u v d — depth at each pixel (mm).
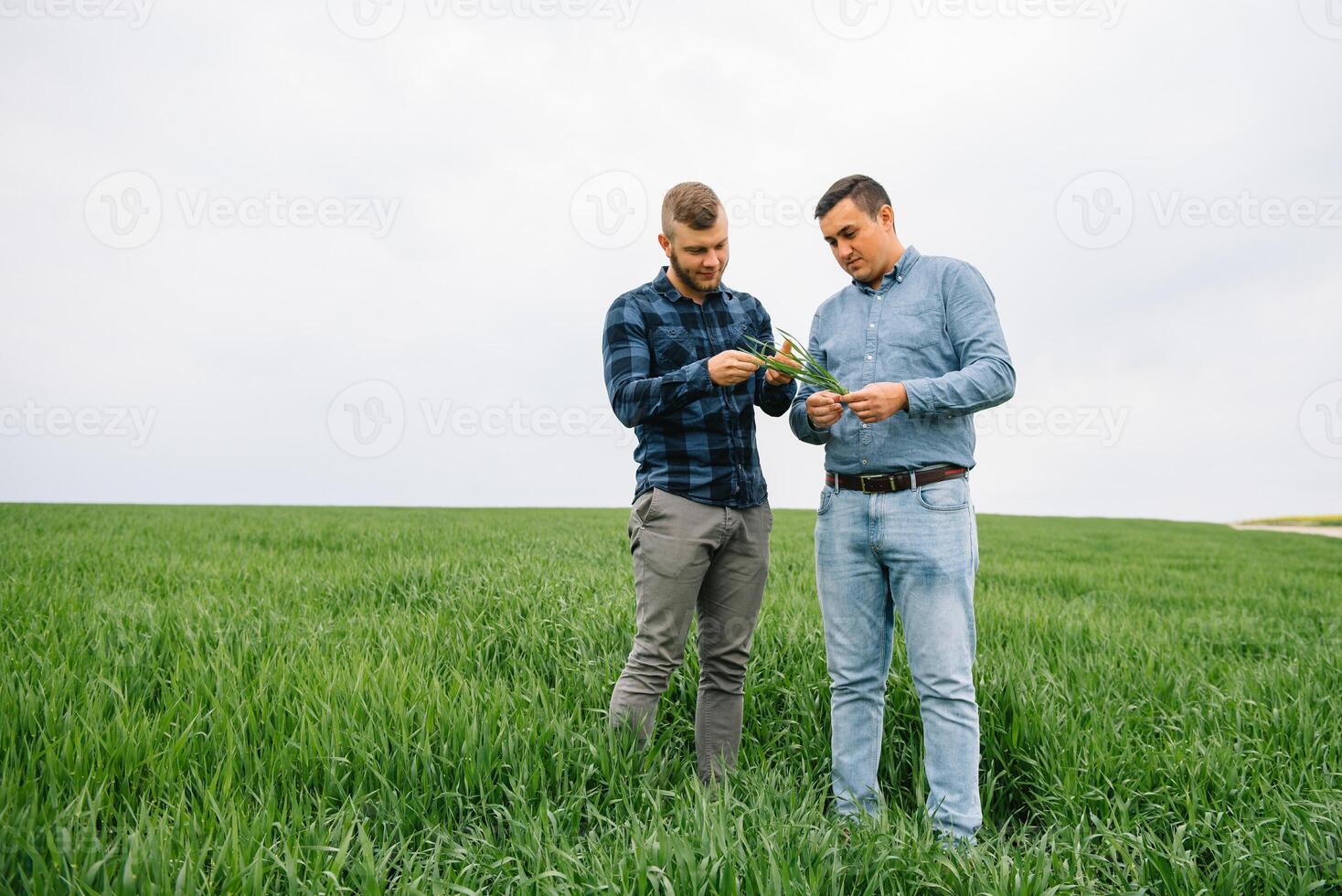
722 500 2949
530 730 2846
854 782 2875
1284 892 2191
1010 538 16375
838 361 3004
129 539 9344
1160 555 13125
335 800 2510
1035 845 2439
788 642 4020
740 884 1985
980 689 3432
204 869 2113
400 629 4441
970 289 2818
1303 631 6031
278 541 9539
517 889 2020
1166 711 3627
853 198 2834
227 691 3211
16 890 1879
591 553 8312
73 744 2623
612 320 3047
